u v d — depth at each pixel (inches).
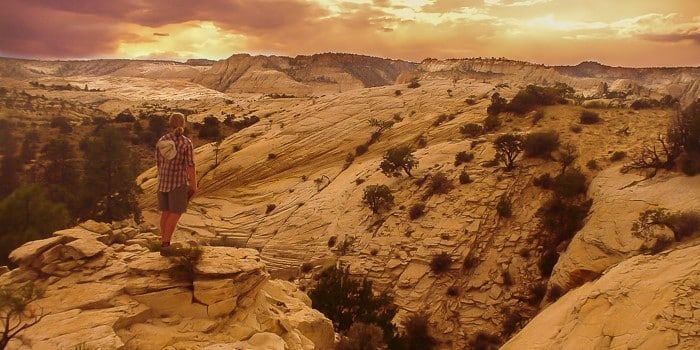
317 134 4151.1
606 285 751.7
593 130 2871.6
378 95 4857.3
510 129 3189.0
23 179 3011.8
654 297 658.2
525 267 1888.5
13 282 415.2
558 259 1750.7
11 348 330.6
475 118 3705.7
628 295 696.4
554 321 824.3
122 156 2554.1
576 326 724.0
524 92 3533.5
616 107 3287.4
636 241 1397.6
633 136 2716.5
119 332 373.7
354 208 2704.2
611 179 2031.3
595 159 2447.1
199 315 418.9
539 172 2436.0
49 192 2118.6
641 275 734.5
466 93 4576.8
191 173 434.9
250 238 2950.3
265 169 3836.1
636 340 607.8
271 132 4446.4
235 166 3890.3
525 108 3393.2
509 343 892.6
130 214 2234.3
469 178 2504.9
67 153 3312.0
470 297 1815.9
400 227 2320.4
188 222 3221.0
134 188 2655.0
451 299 1827.0
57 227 1002.7
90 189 2359.7
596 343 653.9
